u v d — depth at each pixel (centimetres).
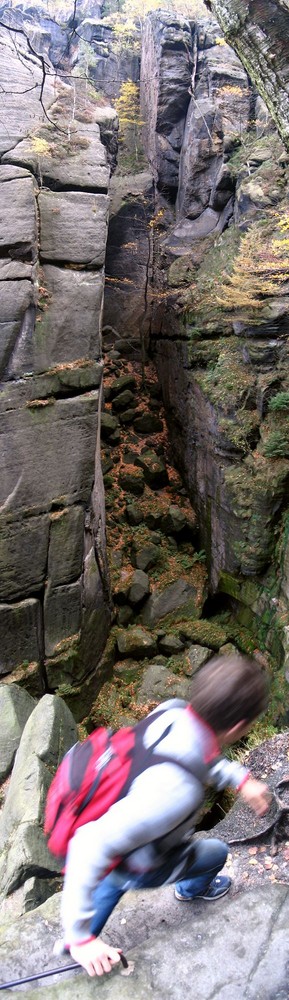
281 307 876
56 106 880
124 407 1270
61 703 490
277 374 893
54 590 823
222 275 1009
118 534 1096
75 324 802
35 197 782
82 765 159
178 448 1181
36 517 795
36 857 351
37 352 771
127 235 1359
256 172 1068
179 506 1150
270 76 449
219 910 235
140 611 1031
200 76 1260
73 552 829
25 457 776
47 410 784
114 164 1250
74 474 815
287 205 985
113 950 176
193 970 209
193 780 146
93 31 1399
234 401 924
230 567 983
